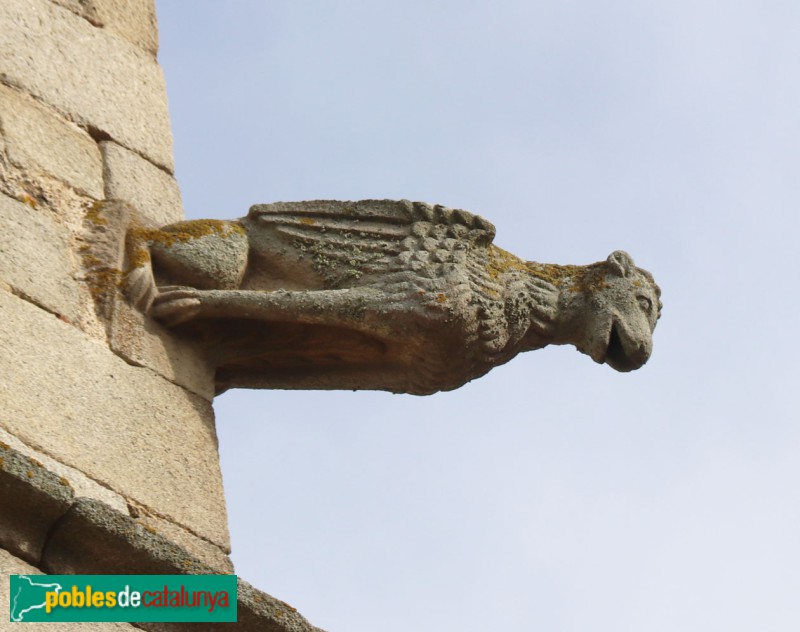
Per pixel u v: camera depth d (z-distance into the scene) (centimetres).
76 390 1173
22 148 1260
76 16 1376
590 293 1316
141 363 1218
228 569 1182
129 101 1375
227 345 1277
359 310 1249
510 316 1278
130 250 1252
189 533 1178
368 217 1298
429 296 1246
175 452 1202
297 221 1299
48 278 1205
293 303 1250
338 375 1300
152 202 1341
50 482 1059
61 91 1327
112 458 1165
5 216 1211
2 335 1155
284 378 1303
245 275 1290
